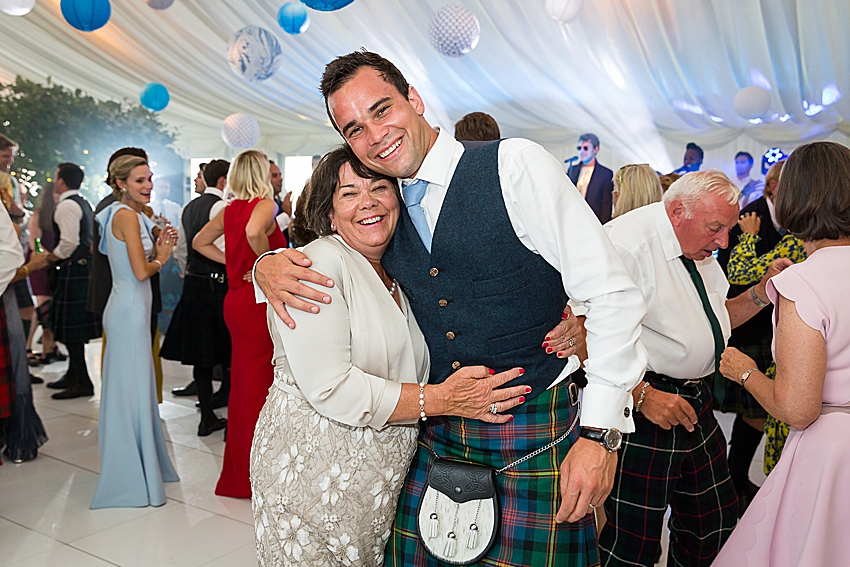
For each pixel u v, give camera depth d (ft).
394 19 19.21
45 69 23.00
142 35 20.36
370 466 4.72
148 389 10.28
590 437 4.20
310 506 4.72
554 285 4.50
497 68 23.13
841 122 26.03
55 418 14.75
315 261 4.65
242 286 10.32
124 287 10.10
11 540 9.09
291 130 32.27
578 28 19.80
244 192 10.52
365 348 4.66
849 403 4.96
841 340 4.89
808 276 4.94
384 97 4.31
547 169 4.27
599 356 4.17
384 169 4.48
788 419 5.02
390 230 4.79
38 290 20.21
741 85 23.81
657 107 26.94
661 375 6.26
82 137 24.07
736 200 5.90
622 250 6.02
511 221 4.35
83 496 10.62
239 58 15.17
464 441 4.76
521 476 4.58
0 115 22.70
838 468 4.91
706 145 28.86
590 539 4.61
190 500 10.47
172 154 26.84
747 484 10.21
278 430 4.89
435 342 4.78
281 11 15.19
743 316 7.22
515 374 4.52
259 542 5.00
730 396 9.92
